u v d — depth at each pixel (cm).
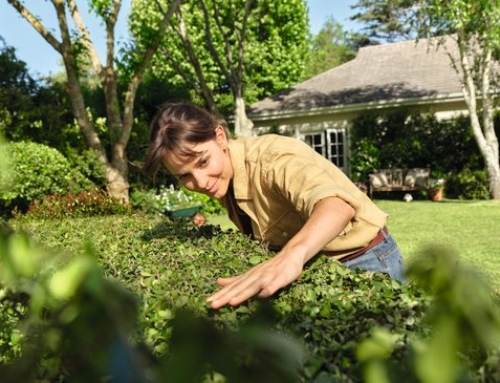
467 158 1588
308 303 138
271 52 2481
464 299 31
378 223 201
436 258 35
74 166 1151
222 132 201
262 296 117
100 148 1169
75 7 1126
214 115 206
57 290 40
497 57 1314
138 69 1143
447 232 866
